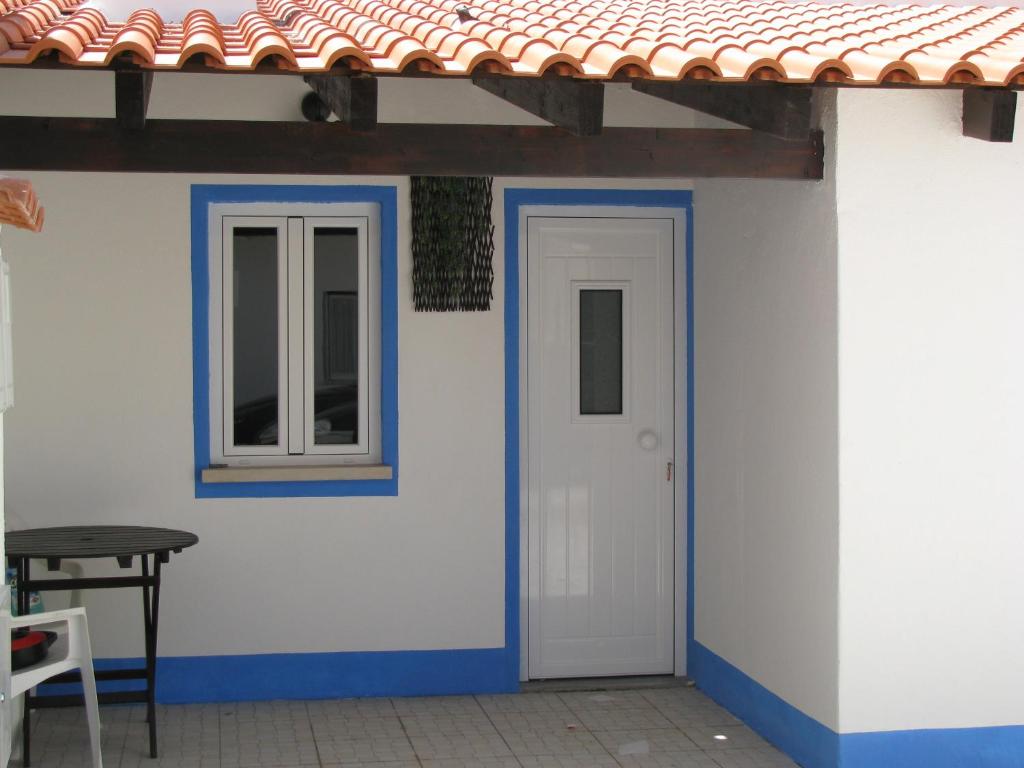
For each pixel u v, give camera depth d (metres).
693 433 7.00
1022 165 5.34
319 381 6.79
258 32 5.17
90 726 5.07
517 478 6.84
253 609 6.64
